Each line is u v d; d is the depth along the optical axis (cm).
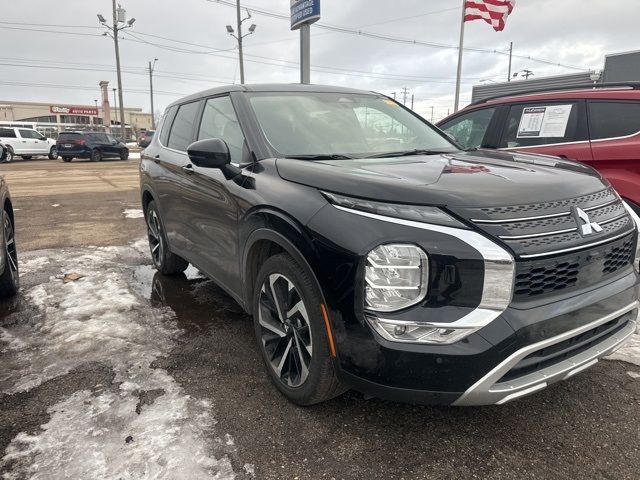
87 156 2462
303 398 251
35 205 980
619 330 248
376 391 210
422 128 384
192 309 405
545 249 205
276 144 304
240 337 351
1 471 214
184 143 414
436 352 197
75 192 1195
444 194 210
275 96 350
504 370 199
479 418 254
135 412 258
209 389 281
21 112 8988
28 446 230
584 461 222
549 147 494
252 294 298
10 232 433
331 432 242
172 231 434
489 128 553
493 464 221
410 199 210
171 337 351
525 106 525
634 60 1755
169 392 277
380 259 204
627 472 215
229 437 238
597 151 458
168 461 220
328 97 372
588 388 282
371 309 206
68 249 612
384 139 345
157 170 454
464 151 350
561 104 494
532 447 232
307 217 231
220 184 316
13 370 304
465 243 198
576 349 225
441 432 243
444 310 200
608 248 232
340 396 273
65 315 391
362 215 214
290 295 252
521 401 269
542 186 229
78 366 308
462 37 1856
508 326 198
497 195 214
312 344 236
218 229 328
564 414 257
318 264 222
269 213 257
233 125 335
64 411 259
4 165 2216
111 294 440
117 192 1198
